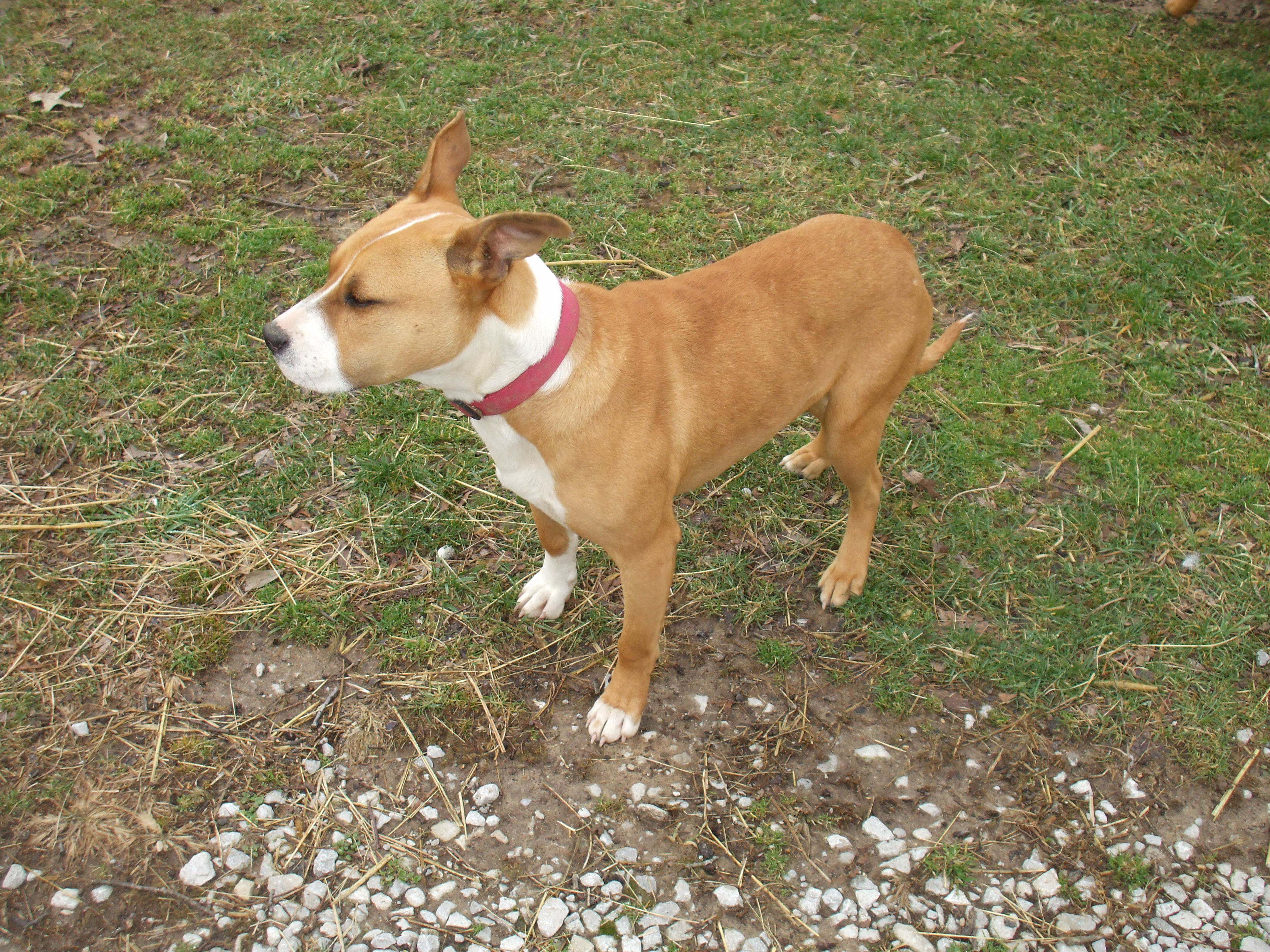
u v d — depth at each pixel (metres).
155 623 1.34
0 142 1.96
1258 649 1.38
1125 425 1.63
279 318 1.01
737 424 1.22
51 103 2.05
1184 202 1.99
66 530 1.42
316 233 1.83
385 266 1.00
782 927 1.16
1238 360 1.72
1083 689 1.34
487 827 1.21
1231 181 2.05
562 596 1.40
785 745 1.29
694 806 1.24
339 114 2.09
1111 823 1.24
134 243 1.80
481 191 1.93
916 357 1.32
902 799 1.25
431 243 1.00
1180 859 1.21
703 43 2.39
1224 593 1.43
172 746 1.24
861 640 1.39
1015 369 1.70
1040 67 2.36
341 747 1.26
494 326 1.04
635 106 2.19
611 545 1.18
